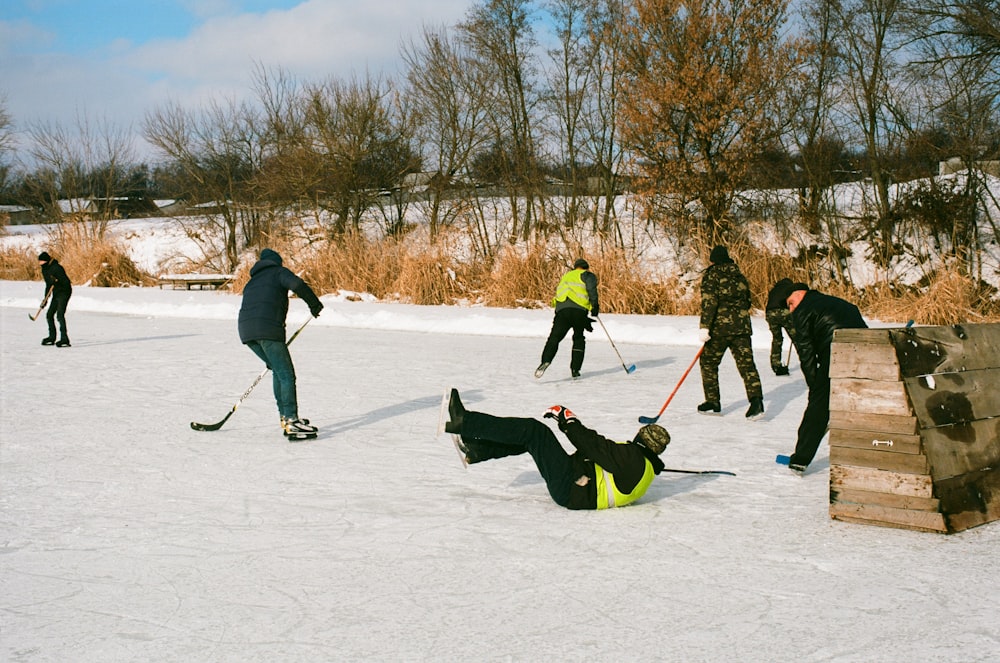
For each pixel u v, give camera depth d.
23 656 3.05
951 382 4.56
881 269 21.25
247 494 5.29
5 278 34.31
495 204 32.28
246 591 3.66
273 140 36.06
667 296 18.62
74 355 12.63
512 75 32.78
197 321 18.89
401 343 14.39
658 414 7.51
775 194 26.53
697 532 4.39
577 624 3.24
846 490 4.54
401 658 2.98
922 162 25.17
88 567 3.99
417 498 5.17
